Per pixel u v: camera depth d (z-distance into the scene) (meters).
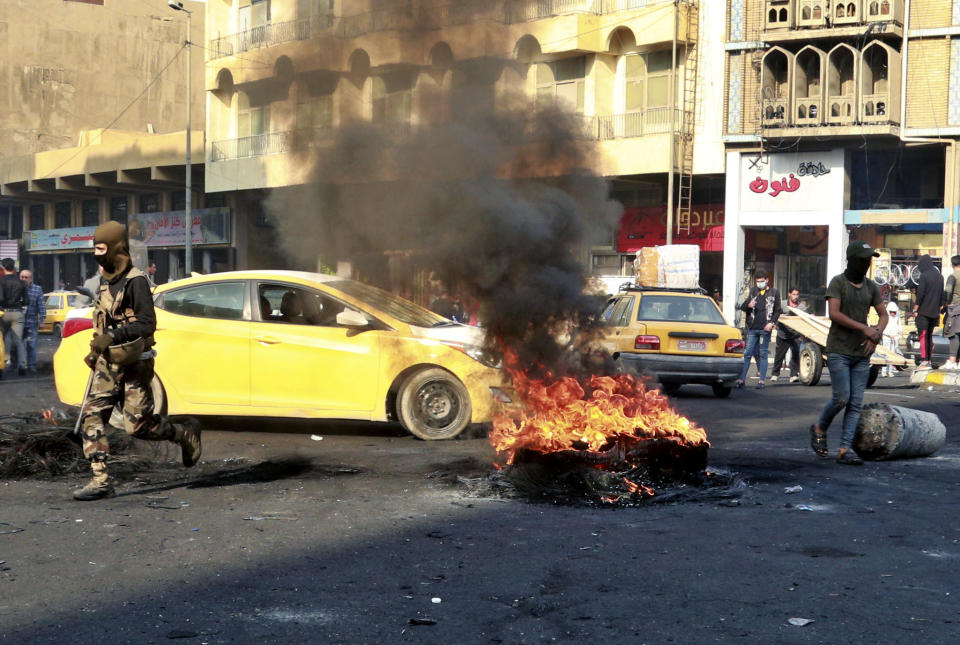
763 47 29.00
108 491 6.66
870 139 27.88
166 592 4.64
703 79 30.09
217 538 5.62
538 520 6.15
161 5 58.91
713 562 5.20
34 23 55.72
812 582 4.84
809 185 28.77
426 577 4.91
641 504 6.66
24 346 17.36
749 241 30.14
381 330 9.59
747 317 16.22
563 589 4.71
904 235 28.14
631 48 30.98
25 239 56.25
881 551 5.45
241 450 8.74
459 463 8.09
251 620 4.26
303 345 9.59
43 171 49.84
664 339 14.12
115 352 6.56
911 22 27.31
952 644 3.99
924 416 8.74
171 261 45.62
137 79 58.44
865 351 8.36
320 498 6.74
